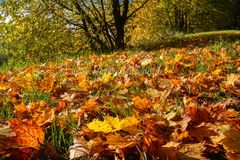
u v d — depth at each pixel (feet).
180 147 4.81
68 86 11.06
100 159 4.97
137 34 102.89
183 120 5.41
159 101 7.95
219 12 120.06
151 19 105.29
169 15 116.88
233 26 127.95
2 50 47.19
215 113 6.13
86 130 5.61
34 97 9.92
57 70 19.44
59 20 54.24
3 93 11.01
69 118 6.67
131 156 5.11
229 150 4.72
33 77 14.38
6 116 7.58
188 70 15.48
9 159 5.21
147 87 10.87
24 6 48.93
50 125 6.61
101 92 10.59
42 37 50.19
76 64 22.36
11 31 47.50
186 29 131.85
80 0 56.75
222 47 30.09
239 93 9.75
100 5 64.49
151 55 24.91
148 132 5.15
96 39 60.29
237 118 6.41
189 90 10.09
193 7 99.09
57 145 5.72
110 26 62.80
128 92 9.94
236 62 17.22
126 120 5.15
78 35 59.88
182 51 25.48
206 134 5.17
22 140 5.16
